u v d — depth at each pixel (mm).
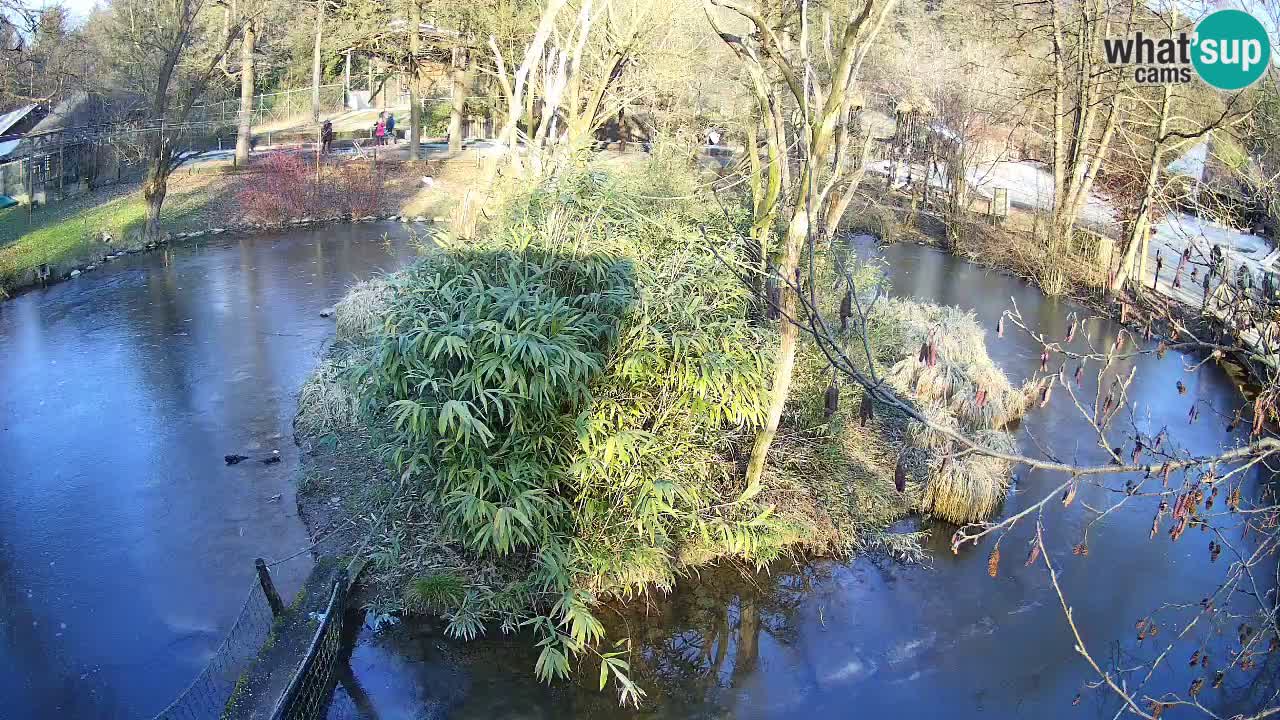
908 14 24938
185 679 7324
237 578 8609
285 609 7730
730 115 20375
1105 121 19812
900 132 26609
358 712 7059
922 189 25828
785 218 9938
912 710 7289
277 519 9594
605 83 17438
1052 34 20516
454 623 7801
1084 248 18828
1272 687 7367
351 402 10875
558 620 7977
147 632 7875
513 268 7812
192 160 28766
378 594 8195
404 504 8820
